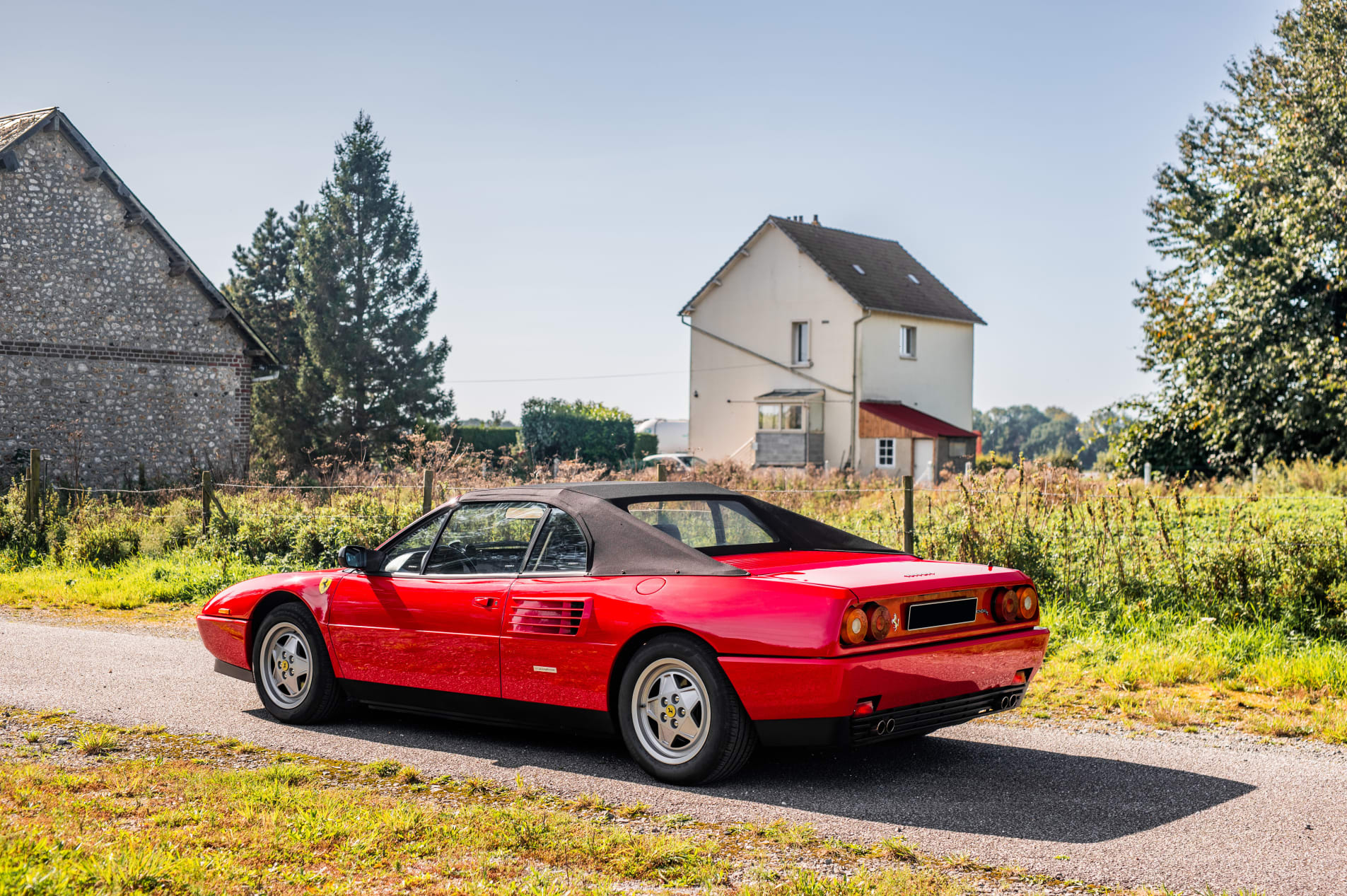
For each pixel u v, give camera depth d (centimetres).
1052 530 1045
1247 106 2755
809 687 468
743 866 396
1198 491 2225
